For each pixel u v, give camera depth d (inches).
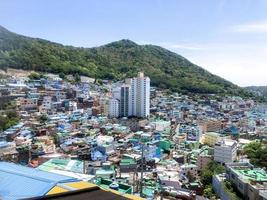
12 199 1627.7
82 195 1422.2
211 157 6668.3
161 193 4281.5
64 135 7436.0
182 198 4303.6
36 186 1792.6
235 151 7204.7
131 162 5782.5
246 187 4456.2
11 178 1929.1
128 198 1473.9
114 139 7711.6
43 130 7401.6
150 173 5575.8
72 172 3732.8
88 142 6993.1
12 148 5698.8
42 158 5275.6
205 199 4867.1
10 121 7839.6
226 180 5132.9
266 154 6407.5
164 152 7568.9
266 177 4704.7
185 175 5866.1
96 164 5516.7
